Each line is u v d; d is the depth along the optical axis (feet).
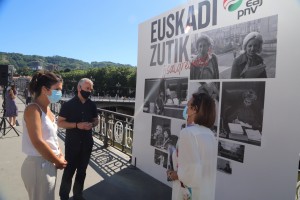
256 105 11.41
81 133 13.62
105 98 248.32
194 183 7.18
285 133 10.36
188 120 8.06
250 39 11.76
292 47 10.16
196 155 7.16
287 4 10.34
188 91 15.33
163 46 17.67
